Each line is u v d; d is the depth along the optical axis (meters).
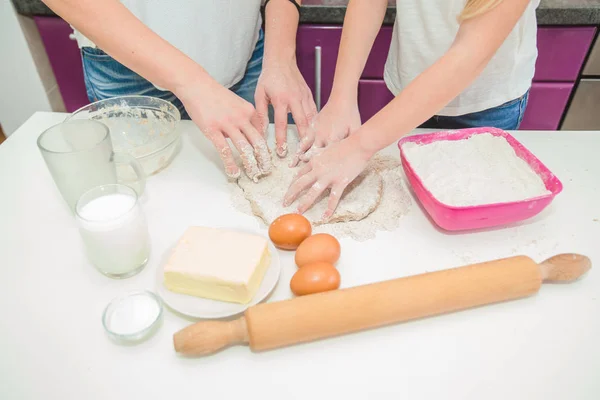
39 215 0.89
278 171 0.96
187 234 0.74
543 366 0.63
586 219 0.87
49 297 0.73
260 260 0.71
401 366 0.63
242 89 1.42
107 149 0.83
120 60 0.88
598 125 1.75
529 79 1.21
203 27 1.16
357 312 0.64
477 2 0.76
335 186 0.84
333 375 0.63
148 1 1.07
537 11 1.42
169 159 1.02
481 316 0.70
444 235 0.84
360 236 0.83
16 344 0.66
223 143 0.89
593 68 1.59
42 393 0.61
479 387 0.61
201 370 0.63
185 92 0.87
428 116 0.84
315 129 0.97
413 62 1.19
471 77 0.81
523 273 0.69
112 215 0.73
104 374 0.63
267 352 0.65
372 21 1.05
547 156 1.02
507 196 0.82
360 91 1.68
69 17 0.84
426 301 0.66
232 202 0.92
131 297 0.71
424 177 0.88
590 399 0.59
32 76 1.84
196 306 0.69
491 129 0.97
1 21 1.67
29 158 1.05
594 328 0.68
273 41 1.11
